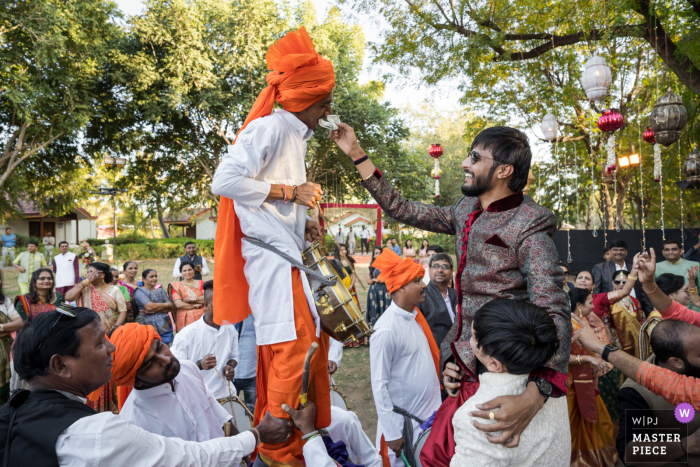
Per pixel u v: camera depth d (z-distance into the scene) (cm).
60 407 154
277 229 175
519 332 137
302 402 170
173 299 622
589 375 335
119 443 149
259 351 189
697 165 545
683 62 716
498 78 1220
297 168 186
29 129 1742
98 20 1659
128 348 201
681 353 205
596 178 1568
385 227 3294
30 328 160
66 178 2080
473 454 138
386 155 2159
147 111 1767
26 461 144
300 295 176
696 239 948
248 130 172
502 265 160
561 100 1205
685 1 750
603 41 827
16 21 1435
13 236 2036
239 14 1788
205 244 2911
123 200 2456
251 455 228
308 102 178
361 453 272
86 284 523
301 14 1912
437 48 1009
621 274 482
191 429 238
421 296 302
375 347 293
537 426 141
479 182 167
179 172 2273
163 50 1828
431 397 305
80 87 1714
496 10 955
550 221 160
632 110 1287
